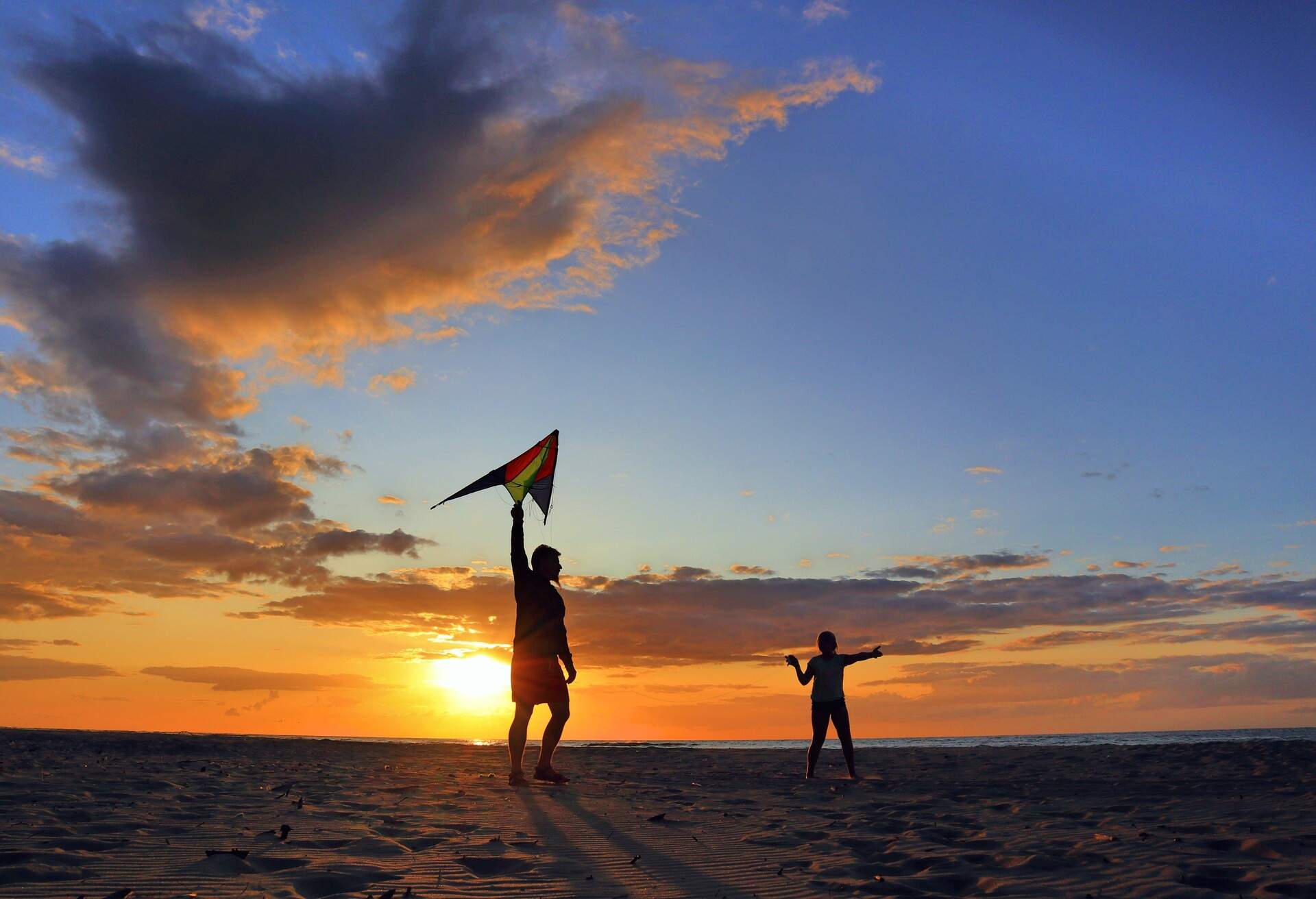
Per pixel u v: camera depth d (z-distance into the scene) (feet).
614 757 57.98
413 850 15.12
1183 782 31.04
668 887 12.53
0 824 16.63
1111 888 12.42
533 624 27.89
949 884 13.07
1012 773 37.68
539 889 12.14
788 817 21.61
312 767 39.52
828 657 36.96
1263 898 11.62
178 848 14.57
